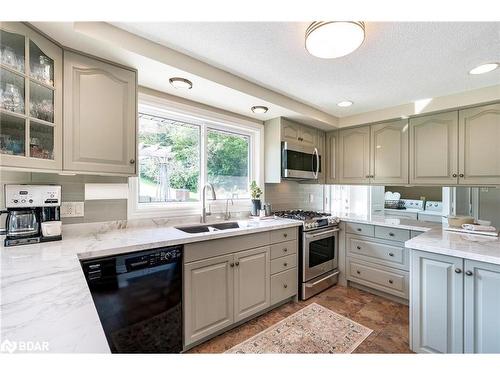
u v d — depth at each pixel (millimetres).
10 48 1181
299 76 2029
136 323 1473
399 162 2777
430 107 2518
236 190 2904
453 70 1893
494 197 2547
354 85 2203
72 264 1101
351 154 3186
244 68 1898
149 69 1693
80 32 1293
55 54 1363
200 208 2486
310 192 3660
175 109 2211
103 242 1509
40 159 1295
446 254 1544
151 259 1535
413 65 1820
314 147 3211
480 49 1593
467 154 2332
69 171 1430
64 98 1409
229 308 1963
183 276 1703
